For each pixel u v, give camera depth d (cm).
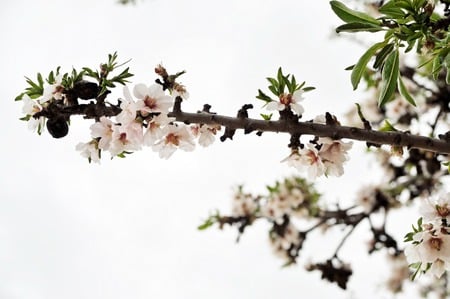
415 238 122
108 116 121
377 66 123
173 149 123
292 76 123
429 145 123
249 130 123
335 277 179
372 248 189
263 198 204
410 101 125
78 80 121
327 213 199
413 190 189
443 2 123
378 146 124
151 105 120
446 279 217
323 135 122
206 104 124
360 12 121
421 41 122
